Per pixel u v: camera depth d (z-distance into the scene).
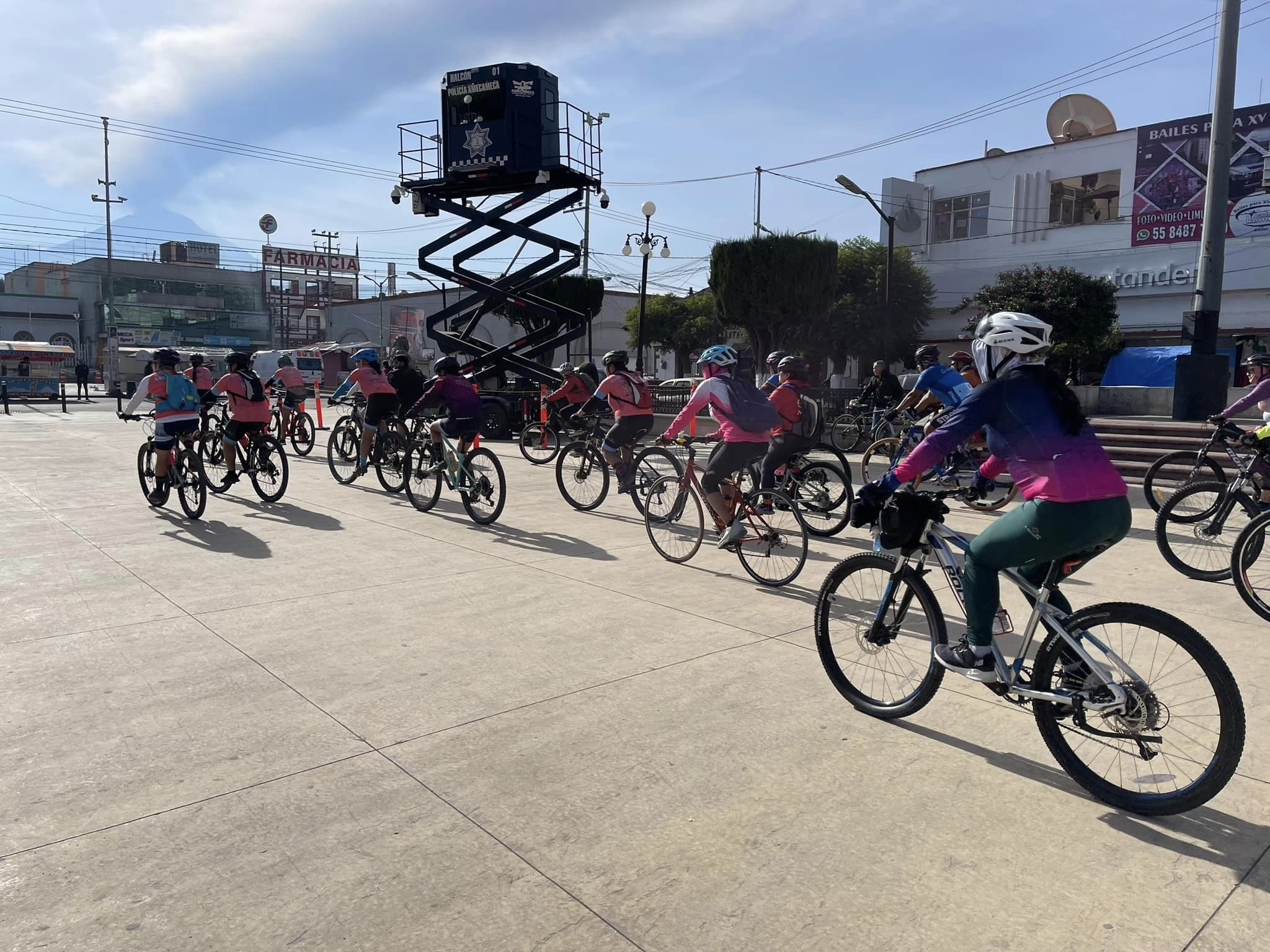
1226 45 13.27
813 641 4.77
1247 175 25.89
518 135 17.11
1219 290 13.71
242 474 11.11
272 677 4.18
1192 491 6.23
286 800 3.01
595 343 54.94
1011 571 3.30
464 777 3.19
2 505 9.23
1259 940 2.30
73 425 21.45
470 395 8.41
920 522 3.52
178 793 3.06
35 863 2.62
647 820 2.90
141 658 4.45
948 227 33.03
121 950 2.23
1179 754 2.95
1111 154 28.80
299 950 2.24
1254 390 7.45
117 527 7.99
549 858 2.67
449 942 2.28
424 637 4.81
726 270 20.22
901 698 3.76
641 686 4.09
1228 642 4.75
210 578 6.09
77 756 3.34
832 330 29.70
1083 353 24.23
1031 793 3.10
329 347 43.31
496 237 18.67
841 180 20.98
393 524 8.27
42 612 5.24
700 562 6.75
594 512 8.94
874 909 2.43
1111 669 2.97
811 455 14.98
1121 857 2.70
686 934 2.32
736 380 6.17
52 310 68.50
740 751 3.42
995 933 2.33
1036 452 3.06
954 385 8.14
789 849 2.73
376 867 2.61
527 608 5.39
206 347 70.00
